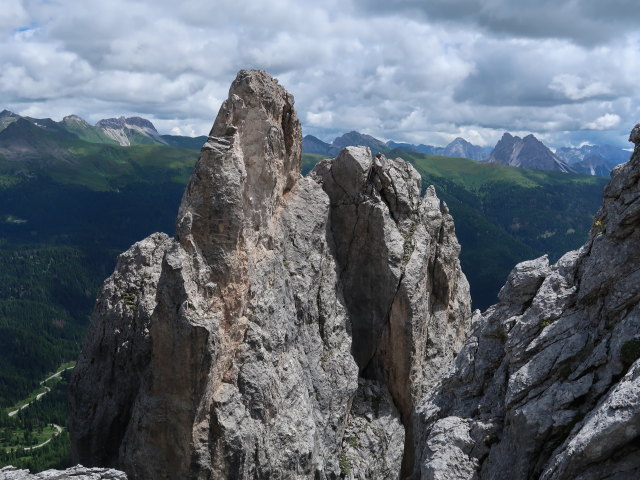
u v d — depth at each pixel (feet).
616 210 120.26
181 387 129.39
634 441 90.63
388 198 205.57
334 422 176.55
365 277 200.54
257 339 145.48
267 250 161.48
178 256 131.54
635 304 111.75
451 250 217.15
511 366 124.98
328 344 185.47
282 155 170.81
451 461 119.96
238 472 134.92
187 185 148.25
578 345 115.44
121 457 137.39
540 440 107.14
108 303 166.91
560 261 135.33
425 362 207.31
